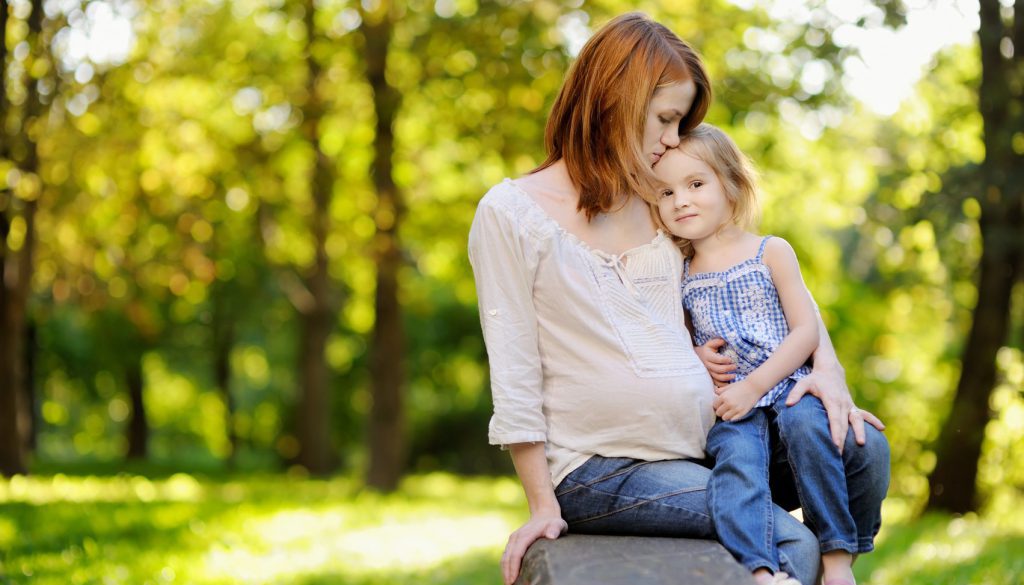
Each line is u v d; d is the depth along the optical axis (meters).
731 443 2.89
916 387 20.31
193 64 14.80
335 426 30.53
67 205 13.70
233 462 25.78
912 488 15.91
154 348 24.66
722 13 13.47
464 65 14.02
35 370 25.50
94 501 10.70
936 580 6.83
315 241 17.02
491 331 2.97
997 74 10.97
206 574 7.23
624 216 3.11
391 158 15.39
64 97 12.02
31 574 6.40
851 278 21.78
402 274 17.72
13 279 13.48
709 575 2.38
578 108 3.03
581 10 13.18
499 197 3.02
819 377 2.98
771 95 13.02
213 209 16.05
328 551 9.02
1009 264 12.55
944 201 10.91
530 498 2.93
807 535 2.78
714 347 3.11
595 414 2.95
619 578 2.36
